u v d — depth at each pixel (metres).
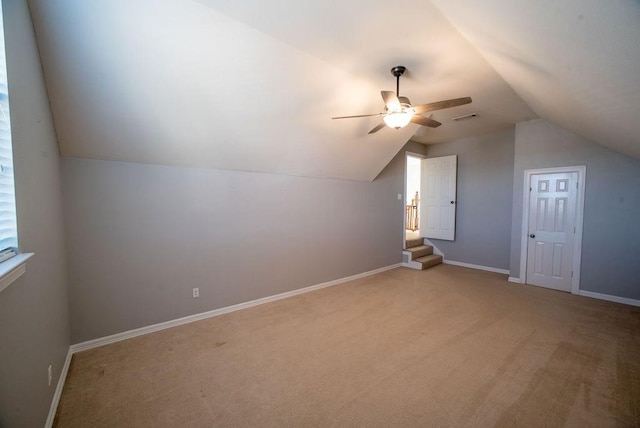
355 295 3.93
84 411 1.72
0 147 1.21
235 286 3.37
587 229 3.88
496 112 3.94
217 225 3.21
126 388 1.94
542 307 3.46
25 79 1.46
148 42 1.91
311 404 1.80
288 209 3.85
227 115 2.66
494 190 5.21
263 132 3.02
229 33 2.01
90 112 2.16
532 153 4.33
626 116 2.20
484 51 2.21
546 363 2.25
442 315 3.22
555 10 1.23
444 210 5.85
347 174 4.50
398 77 2.63
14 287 1.22
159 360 2.29
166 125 2.51
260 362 2.27
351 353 2.41
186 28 1.90
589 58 1.53
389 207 5.40
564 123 3.63
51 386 1.70
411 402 1.81
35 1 1.53
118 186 2.60
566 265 4.07
